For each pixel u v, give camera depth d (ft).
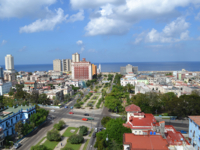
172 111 390.42
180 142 172.96
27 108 362.33
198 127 226.38
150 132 188.24
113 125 236.63
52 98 554.05
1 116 306.35
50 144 278.05
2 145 267.80
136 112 272.31
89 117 404.57
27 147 270.26
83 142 284.41
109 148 211.61
